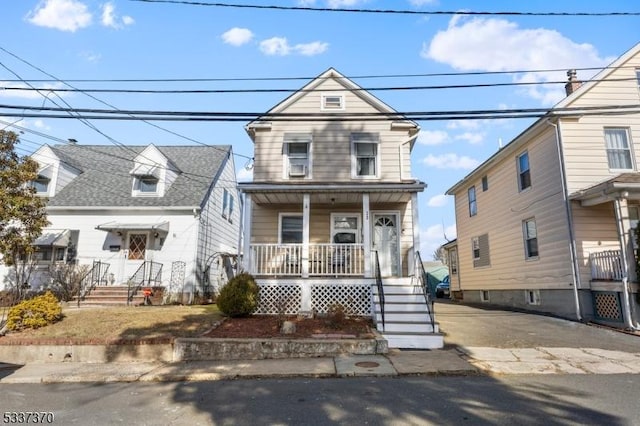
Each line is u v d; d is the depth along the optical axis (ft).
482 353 25.61
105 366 24.14
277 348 25.64
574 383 19.21
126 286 48.91
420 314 31.48
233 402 16.89
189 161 63.93
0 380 21.26
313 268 39.81
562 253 41.68
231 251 68.64
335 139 45.78
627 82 43.39
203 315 34.55
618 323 35.27
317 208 44.06
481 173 63.05
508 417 14.58
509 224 54.03
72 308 39.63
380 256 42.91
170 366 23.72
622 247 34.83
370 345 25.93
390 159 45.16
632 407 15.61
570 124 42.73
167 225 51.60
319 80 47.52
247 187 37.93
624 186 34.27
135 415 15.51
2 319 32.35
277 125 46.32
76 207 52.11
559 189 42.42
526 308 49.26
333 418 14.71
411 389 18.40
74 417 15.37
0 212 33.73
